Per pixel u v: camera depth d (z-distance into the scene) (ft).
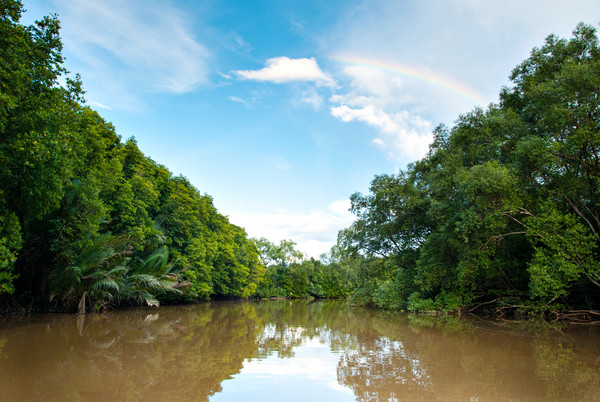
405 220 87.40
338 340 44.98
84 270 66.44
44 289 66.23
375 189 90.99
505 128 66.85
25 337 41.32
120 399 20.90
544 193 65.67
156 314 78.02
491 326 59.06
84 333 45.39
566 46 64.95
